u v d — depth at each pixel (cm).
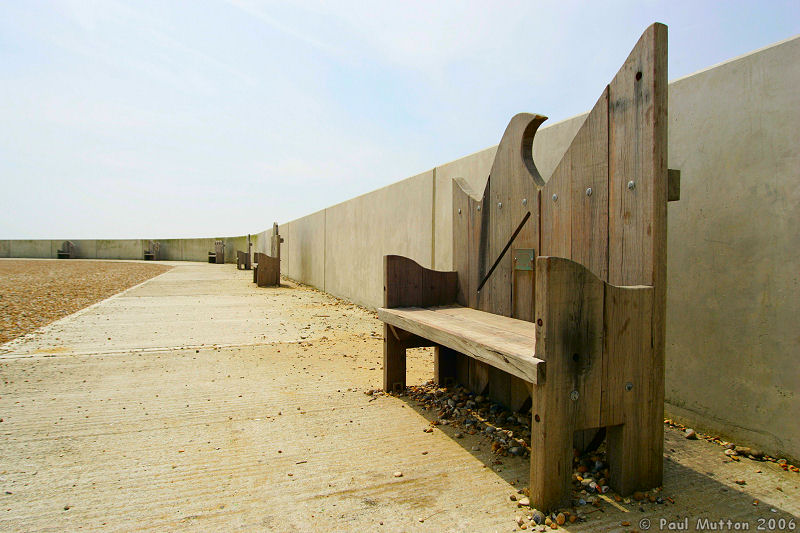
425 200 634
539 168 383
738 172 247
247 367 445
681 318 280
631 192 212
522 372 191
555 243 264
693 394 274
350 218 1003
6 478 220
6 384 379
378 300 827
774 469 226
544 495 187
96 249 3862
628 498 201
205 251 3547
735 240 249
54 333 611
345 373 423
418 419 302
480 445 260
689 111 272
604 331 194
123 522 183
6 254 3847
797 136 221
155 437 271
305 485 213
